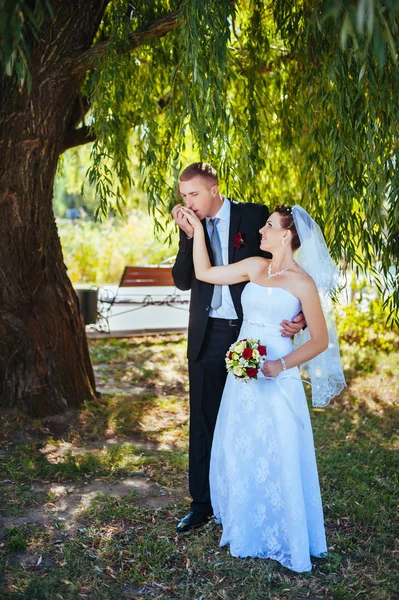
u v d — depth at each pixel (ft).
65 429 17.12
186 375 24.49
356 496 13.34
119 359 26.86
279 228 10.69
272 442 10.62
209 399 12.03
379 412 20.01
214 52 12.82
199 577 10.23
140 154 19.86
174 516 12.32
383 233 13.96
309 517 10.84
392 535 11.75
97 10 16.14
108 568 10.37
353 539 11.64
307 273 10.84
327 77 13.55
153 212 16.79
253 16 16.74
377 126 12.89
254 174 16.49
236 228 11.89
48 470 14.23
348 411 20.10
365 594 9.80
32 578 9.93
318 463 15.29
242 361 10.14
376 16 8.81
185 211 11.53
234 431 10.84
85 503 12.76
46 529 11.59
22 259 17.48
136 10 15.46
